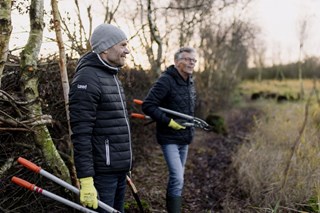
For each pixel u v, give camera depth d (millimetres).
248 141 6879
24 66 2586
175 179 3227
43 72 2949
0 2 2248
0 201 2568
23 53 2594
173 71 3273
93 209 2418
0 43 2271
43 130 2643
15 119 2441
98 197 2346
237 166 4984
